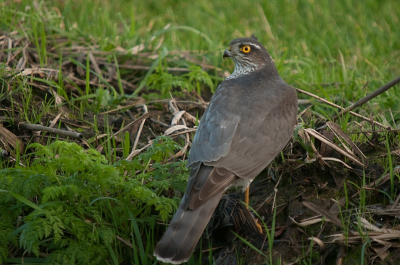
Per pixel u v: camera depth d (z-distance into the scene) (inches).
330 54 648.4
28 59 543.2
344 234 335.9
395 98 499.8
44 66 537.3
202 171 333.7
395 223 347.3
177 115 474.6
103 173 336.8
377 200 368.5
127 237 352.8
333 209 363.3
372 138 409.1
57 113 480.1
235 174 337.7
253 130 351.3
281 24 778.2
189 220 317.7
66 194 334.6
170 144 372.5
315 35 724.7
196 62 597.0
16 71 505.0
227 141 343.0
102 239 343.6
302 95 539.2
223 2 856.3
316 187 382.6
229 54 423.8
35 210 327.6
